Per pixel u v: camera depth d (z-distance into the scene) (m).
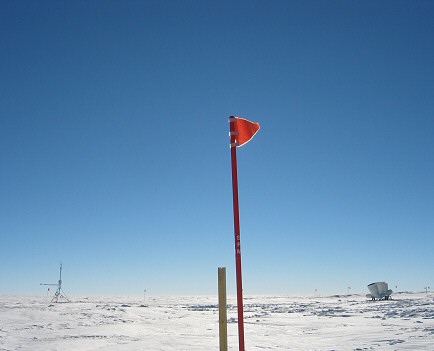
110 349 11.09
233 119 5.44
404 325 15.35
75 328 17.47
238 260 5.06
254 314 29.83
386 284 51.09
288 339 12.87
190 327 18.91
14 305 41.03
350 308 34.56
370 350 8.80
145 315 27.16
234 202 5.21
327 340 12.07
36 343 12.44
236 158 5.35
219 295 5.37
